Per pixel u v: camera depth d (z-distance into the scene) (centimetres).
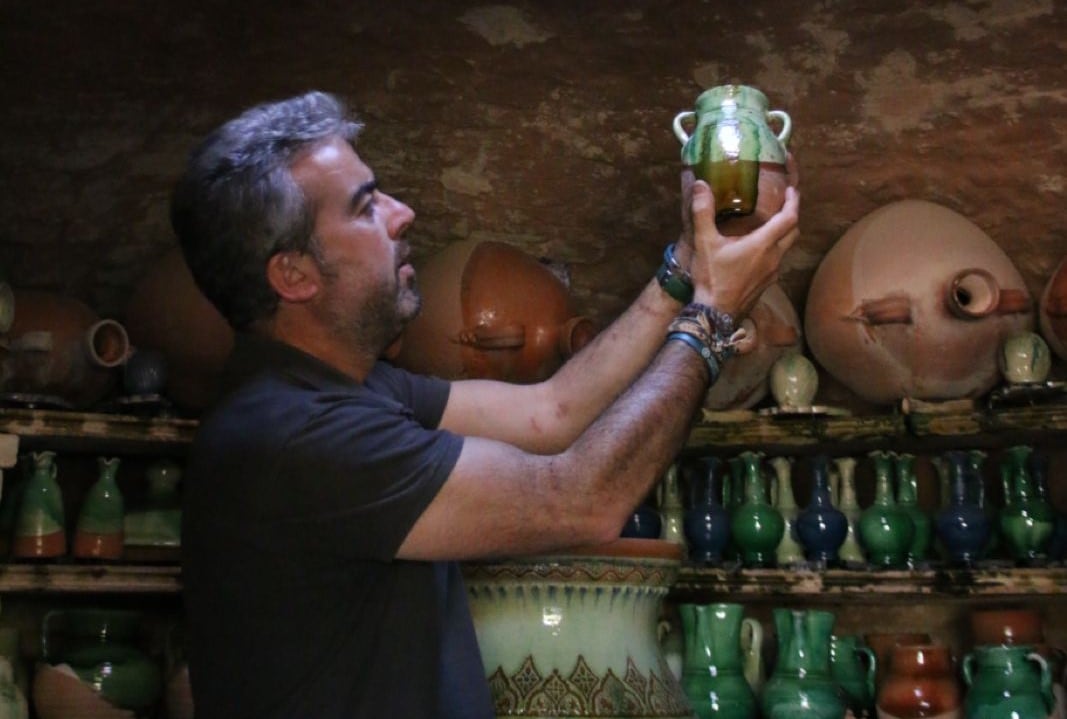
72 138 321
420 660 149
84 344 264
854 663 288
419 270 291
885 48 340
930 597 293
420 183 335
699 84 343
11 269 314
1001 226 328
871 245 304
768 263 162
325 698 145
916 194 334
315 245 156
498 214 337
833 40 342
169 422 264
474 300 276
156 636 295
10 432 250
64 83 322
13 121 319
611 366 184
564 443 182
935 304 290
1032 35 334
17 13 321
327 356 160
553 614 215
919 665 278
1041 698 264
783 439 292
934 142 335
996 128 332
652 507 315
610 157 341
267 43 334
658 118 342
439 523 144
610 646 215
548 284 286
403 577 151
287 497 145
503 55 343
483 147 339
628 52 344
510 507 144
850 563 288
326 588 146
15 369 258
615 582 216
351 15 339
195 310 275
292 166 156
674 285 184
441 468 145
